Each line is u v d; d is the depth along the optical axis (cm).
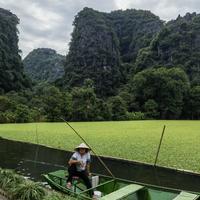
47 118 5156
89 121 5434
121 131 3173
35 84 9038
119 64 9612
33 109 5241
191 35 9094
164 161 1625
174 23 10006
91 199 764
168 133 2997
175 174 1396
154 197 847
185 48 8912
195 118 7294
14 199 742
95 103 5650
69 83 8762
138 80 7081
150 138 2542
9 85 7688
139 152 1869
